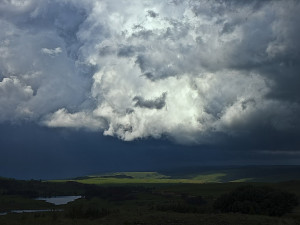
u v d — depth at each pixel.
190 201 179.75
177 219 77.81
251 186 110.94
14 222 75.75
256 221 76.62
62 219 82.50
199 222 75.44
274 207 98.25
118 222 75.50
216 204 109.69
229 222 75.38
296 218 92.94
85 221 78.44
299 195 157.00
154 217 79.81
